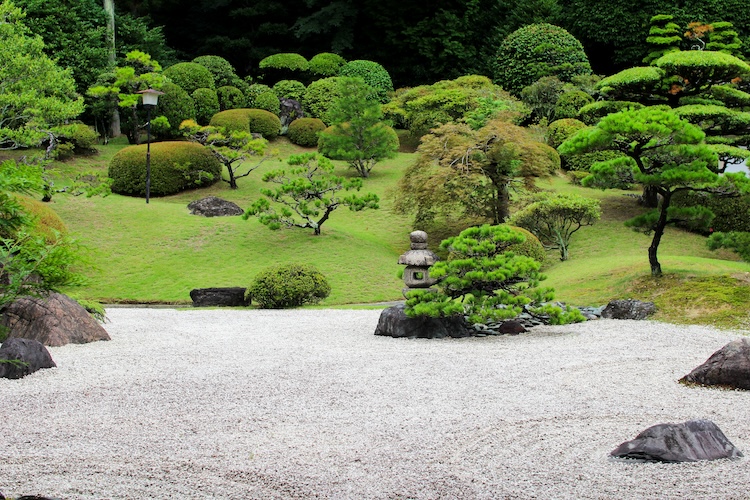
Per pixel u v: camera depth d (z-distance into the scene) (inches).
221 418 220.1
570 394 249.1
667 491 157.8
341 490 160.1
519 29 1216.8
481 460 179.2
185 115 1084.5
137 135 1059.9
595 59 1293.1
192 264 714.2
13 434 201.9
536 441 195.2
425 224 842.2
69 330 345.4
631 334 382.9
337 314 492.7
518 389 257.3
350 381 270.4
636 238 773.9
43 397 243.1
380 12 1375.5
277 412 227.0
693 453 176.2
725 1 1128.2
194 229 783.7
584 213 737.6
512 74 1186.0
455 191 763.4
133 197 908.0
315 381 270.4
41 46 820.0
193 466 175.0
